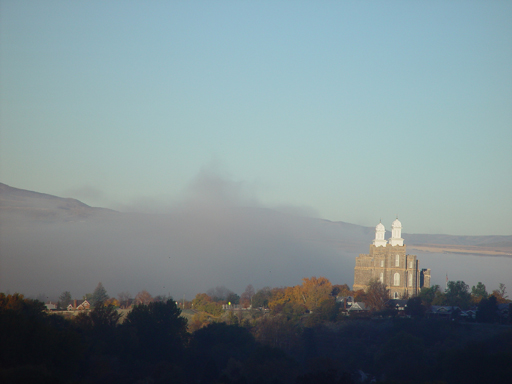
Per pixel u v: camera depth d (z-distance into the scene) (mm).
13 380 146625
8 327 174750
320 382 186250
